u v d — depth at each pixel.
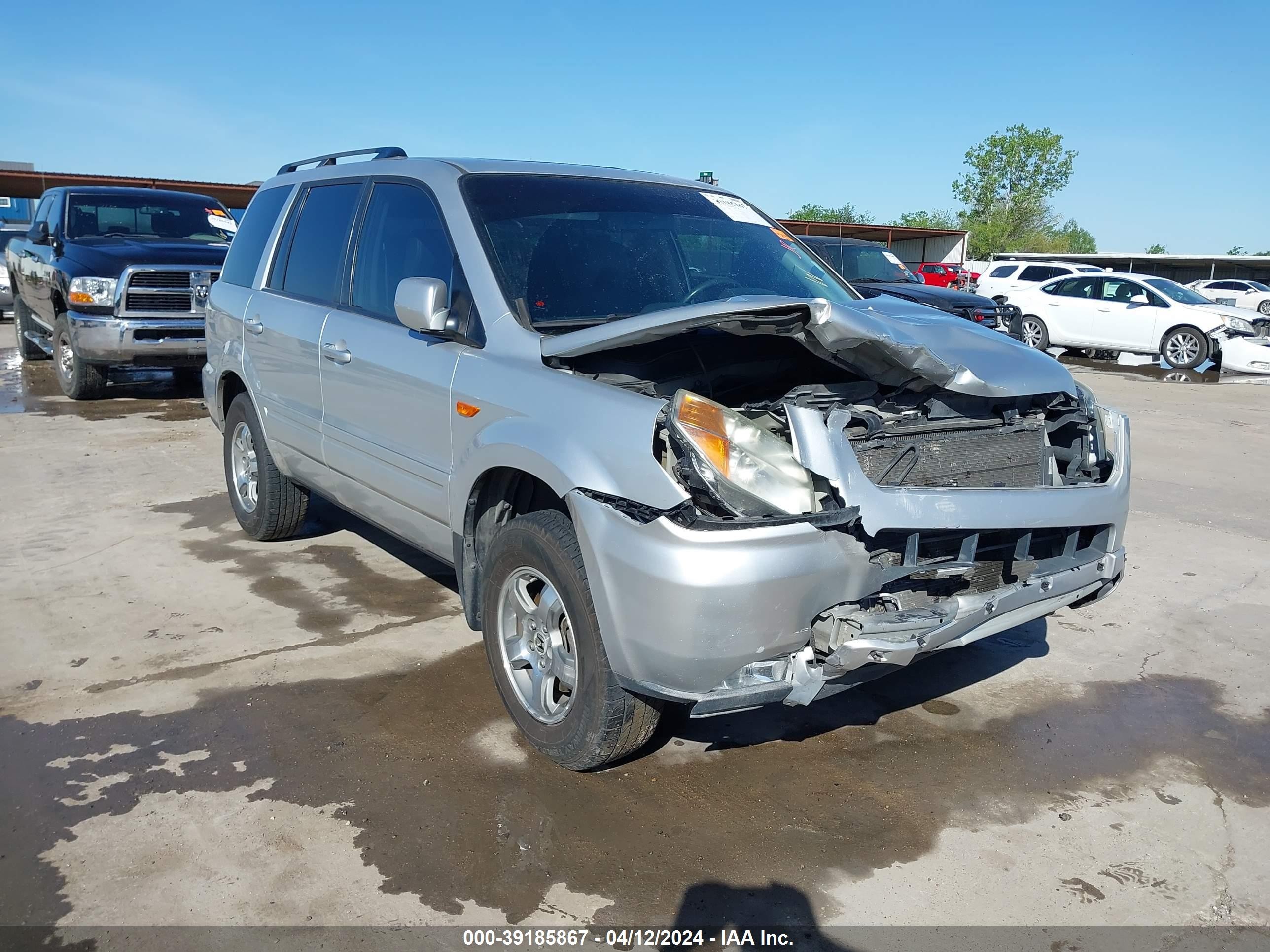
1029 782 3.28
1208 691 4.00
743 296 3.30
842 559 2.73
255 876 2.70
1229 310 16.94
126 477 7.00
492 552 3.33
